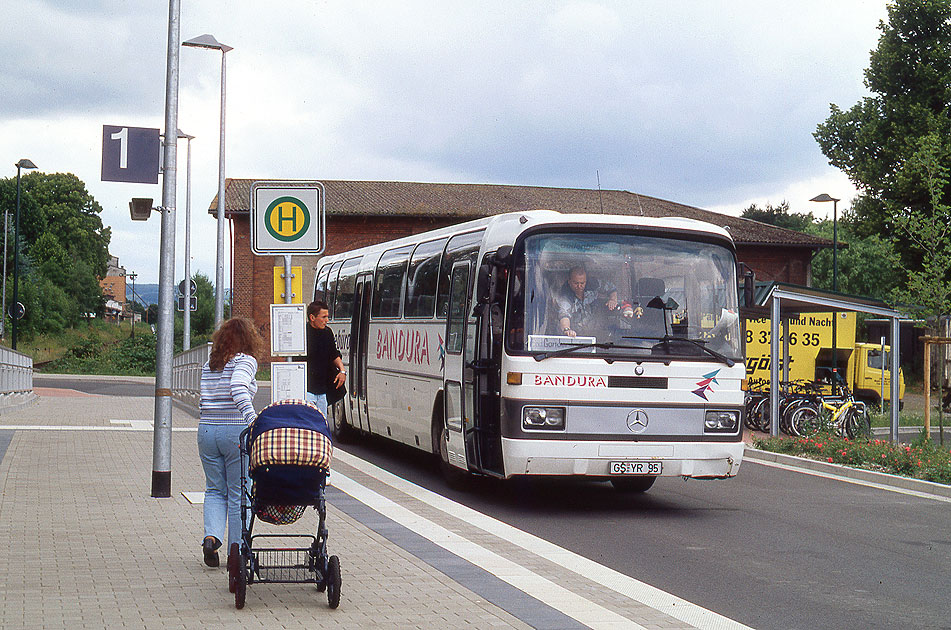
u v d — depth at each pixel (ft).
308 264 177.27
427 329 50.57
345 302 69.51
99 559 27.66
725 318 41.34
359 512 37.83
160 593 23.93
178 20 39.96
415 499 42.22
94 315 371.15
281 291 40.50
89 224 383.65
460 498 43.98
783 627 23.40
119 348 188.34
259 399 108.58
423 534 33.50
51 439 61.41
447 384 46.83
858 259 230.07
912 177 134.00
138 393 126.62
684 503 43.70
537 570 28.71
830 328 104.94
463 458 44.04
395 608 23.09
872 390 112.47
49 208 372.79
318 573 23.65
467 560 29.30
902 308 67.21
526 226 40.16
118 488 41.27
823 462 58.23
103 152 38.99
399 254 57.72
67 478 44.16
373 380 61.00
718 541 34.65
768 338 98.32
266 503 23.86
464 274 45.78
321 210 38.81
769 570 29.99
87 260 376.27
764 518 39.86
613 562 30.71
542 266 39.93
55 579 25.17
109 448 56.90
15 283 182.50
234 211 171.32
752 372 98.43
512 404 39.04
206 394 26.53
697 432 40.16
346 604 23.39
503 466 39.40
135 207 39.01
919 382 164.45
